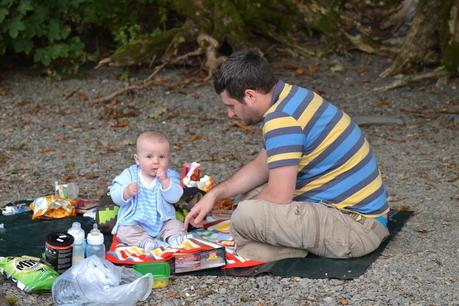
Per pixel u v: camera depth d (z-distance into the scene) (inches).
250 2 477.1
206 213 238.5
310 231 225.9
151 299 212.4
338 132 229.8
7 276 221.3
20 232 253.3
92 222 261.4
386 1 502.0
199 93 431.8
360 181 232.8
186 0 458.6
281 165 221.9
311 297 213.6
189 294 215.3
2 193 297.4
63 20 461.7
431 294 215.8
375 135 373.1
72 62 464.1
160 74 458.6
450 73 441.1
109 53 485.1
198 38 456.8
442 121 391.2
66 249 221.5
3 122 391.2
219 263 226.4
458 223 267.6
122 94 430.6
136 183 241.4
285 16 484.4
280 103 225.6
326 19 482.9
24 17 451.5
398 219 267.4
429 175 318.0
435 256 239.6
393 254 240.7
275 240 228.1
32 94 435.2
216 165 331.9
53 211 265.3
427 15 450.0
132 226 243.4
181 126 386.0
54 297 207.8
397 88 438.3
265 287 218.7
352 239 229.8
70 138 368.2
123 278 212.7
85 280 205.2
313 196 233.8
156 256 232.1
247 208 226.5
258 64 224.4
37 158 339.9
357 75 459.5
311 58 480.7
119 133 375.9
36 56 451.2
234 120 393.4
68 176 316.2
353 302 211.3
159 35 459.5
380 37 497.0
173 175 248.4
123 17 476.7
